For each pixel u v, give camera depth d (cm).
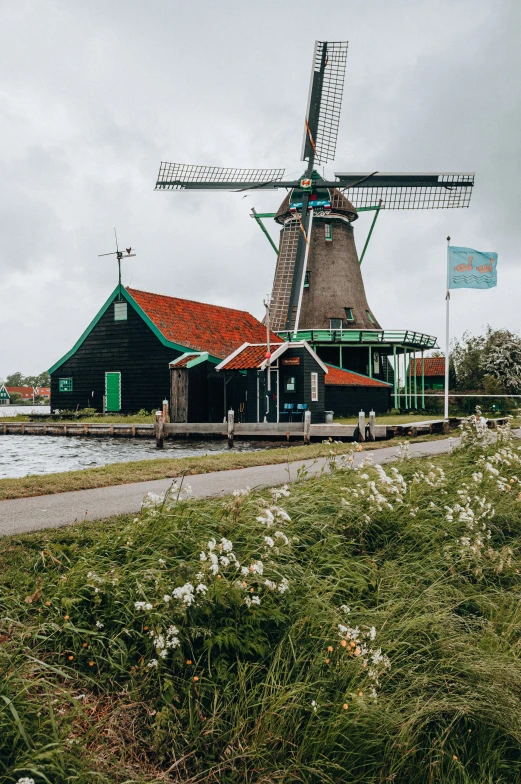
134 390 3534
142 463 1272
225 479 1031
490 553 671
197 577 455
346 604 548
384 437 2195
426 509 752
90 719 391
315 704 419
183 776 379
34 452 2223
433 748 434
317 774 393
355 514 688
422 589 596
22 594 479
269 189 3922
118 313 3584
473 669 478
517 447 1212
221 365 2942
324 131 3803
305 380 2977
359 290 4372
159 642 418
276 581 520
